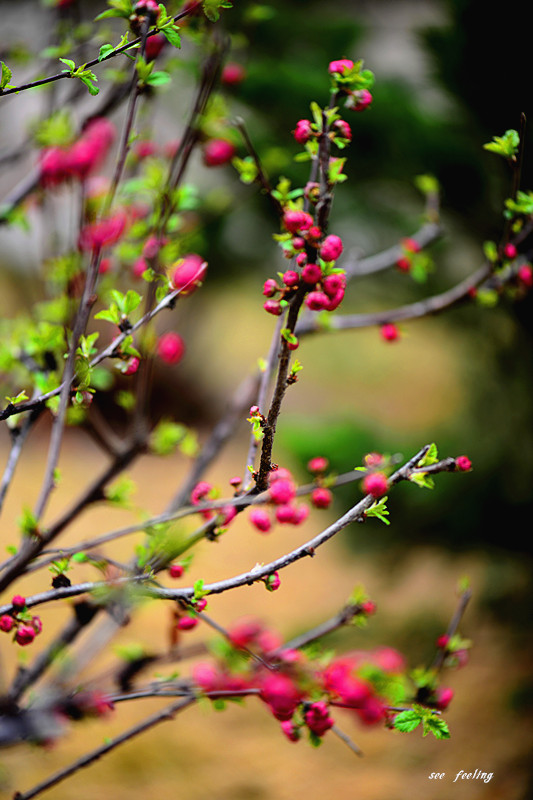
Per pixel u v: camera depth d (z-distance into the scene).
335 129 1.14
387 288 2.06
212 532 1.15
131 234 1.26
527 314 1.81
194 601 1.13
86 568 1.70
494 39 1.72
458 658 1.22
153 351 1.25
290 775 1.80
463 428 2.08
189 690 1.20
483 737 1.86
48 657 1.22
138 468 3.71
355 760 1.86
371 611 1.21
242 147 1.33
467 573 2.39
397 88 1.95
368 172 1.86
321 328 1.29
